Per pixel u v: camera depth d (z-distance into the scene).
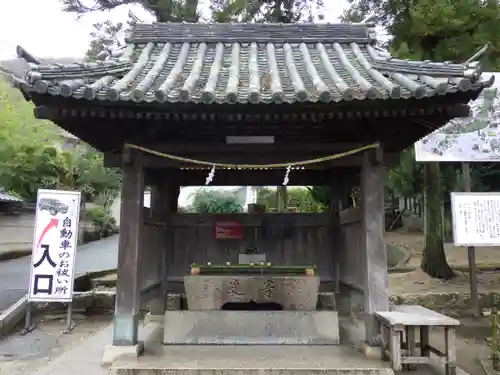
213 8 12.68
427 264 12.59
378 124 5.34
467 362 6.74
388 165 6.09
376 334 5.54
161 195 8.02
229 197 21.22
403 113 4.98
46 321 9.80
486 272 12.91
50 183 24.56
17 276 15.45
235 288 6.39
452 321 4.95
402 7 11.92
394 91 4.57
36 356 7.06
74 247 8.27
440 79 5.03
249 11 12.90
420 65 5.43
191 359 5.32
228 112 4.93
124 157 5.65
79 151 27.55
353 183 7.93
